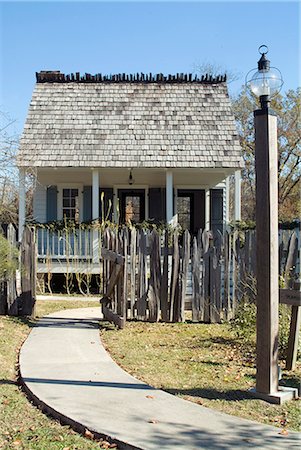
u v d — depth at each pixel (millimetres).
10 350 8328
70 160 18344
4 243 10602
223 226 19906
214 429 4938
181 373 7020
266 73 6039
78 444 4758
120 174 19859
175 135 19266
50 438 4906
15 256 11094
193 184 21609
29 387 6285
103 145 18859
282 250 10594
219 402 5809
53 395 5961
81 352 8195
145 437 4723
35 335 9562
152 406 5590
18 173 18703
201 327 10758
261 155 5977
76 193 21219
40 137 19031
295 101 37750
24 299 11617
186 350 8469
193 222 21609
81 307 13750
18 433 5047
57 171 19156
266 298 5926
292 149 37812
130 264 11742
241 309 9898
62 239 17641
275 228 5941
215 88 20922
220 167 18484
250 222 19344
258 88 6062
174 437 4730
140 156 18562
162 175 20203
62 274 17922
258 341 5973
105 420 5168
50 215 20984
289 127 37938
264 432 4879
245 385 6453
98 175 18734
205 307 11375
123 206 21531
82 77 20969
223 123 19781
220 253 11359
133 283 11688
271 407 5672
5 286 11594
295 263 9797
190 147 18906
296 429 5023
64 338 9289
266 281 5926
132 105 20234
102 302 11492
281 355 7836
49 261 17250
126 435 4773
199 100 20469
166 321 11375
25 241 11711
